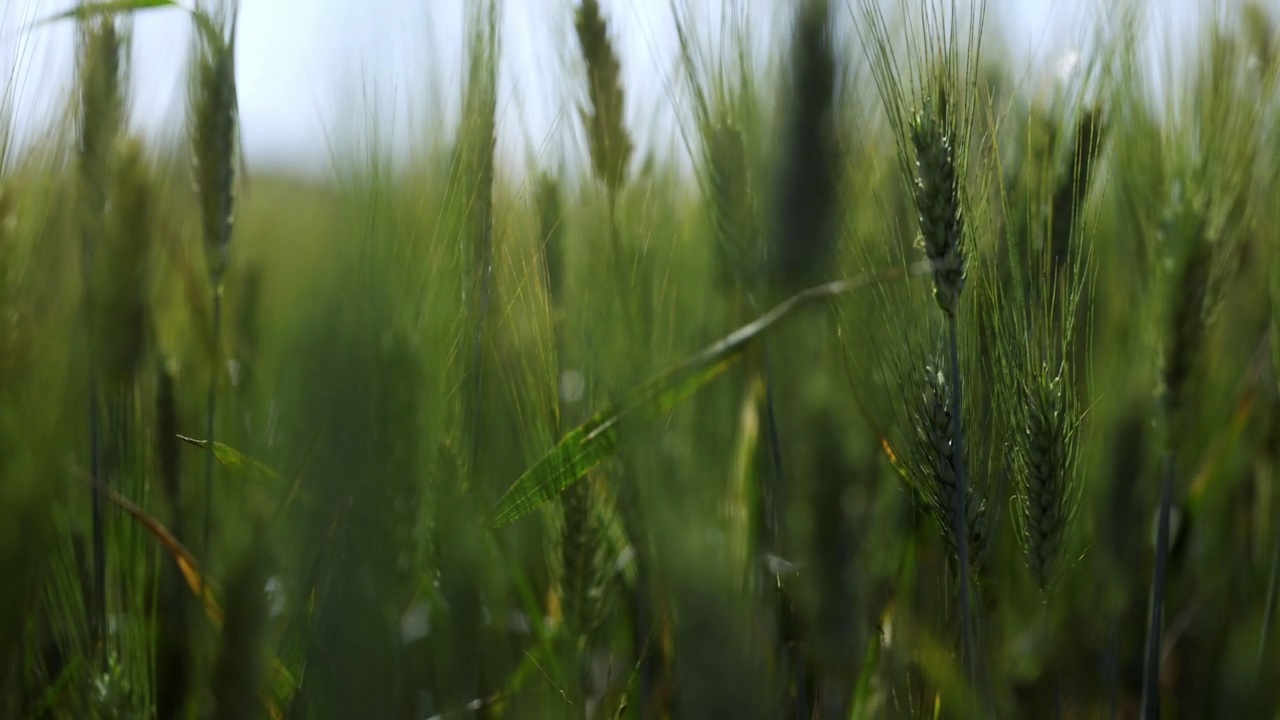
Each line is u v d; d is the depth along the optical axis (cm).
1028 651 107
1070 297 101
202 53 102
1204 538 115
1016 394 101
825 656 100
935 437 100
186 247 109
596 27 107
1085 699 111
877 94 107
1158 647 103
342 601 92
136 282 103
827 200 103
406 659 99
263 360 105
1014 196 107
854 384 103
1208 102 103
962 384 101
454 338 100
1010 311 102
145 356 105
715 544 89
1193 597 116
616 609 110
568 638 104
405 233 96
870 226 108
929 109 99
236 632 92
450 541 97
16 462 93
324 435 92
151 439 106
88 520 105
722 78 105
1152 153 107
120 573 104
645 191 108
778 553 103
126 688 99
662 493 93
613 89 107
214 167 102
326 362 92
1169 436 102
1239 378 116
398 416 93
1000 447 105
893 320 103
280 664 96
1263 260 116
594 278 105
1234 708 105
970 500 101
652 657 105
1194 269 101
